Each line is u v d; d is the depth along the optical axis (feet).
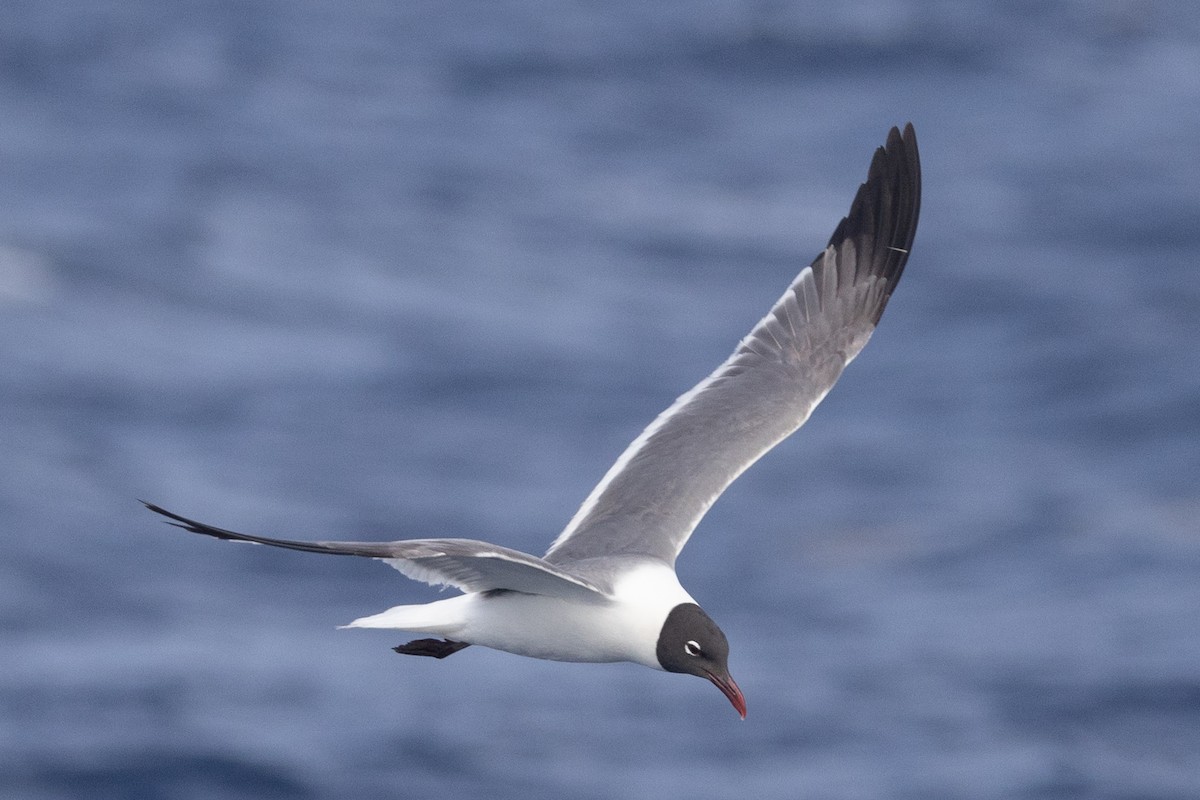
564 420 85.81
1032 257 109.29
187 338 94.84
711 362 94.12
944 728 58.90
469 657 64.13
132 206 115.03
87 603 66.90
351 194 120.88
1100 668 61.93
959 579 69.10
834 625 65.67
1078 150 130.52
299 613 67.00
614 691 61.72
